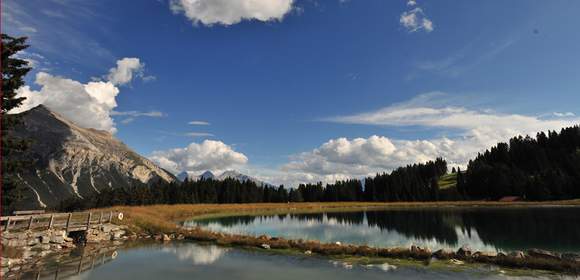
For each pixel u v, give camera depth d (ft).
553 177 364.58
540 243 110.32
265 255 85.25
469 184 451.12
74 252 89.35
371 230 151.12
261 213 276.00
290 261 78.23
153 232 120.78
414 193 444.14
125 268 71.51
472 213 239.30
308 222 196.24
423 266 71.77
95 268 71.31
